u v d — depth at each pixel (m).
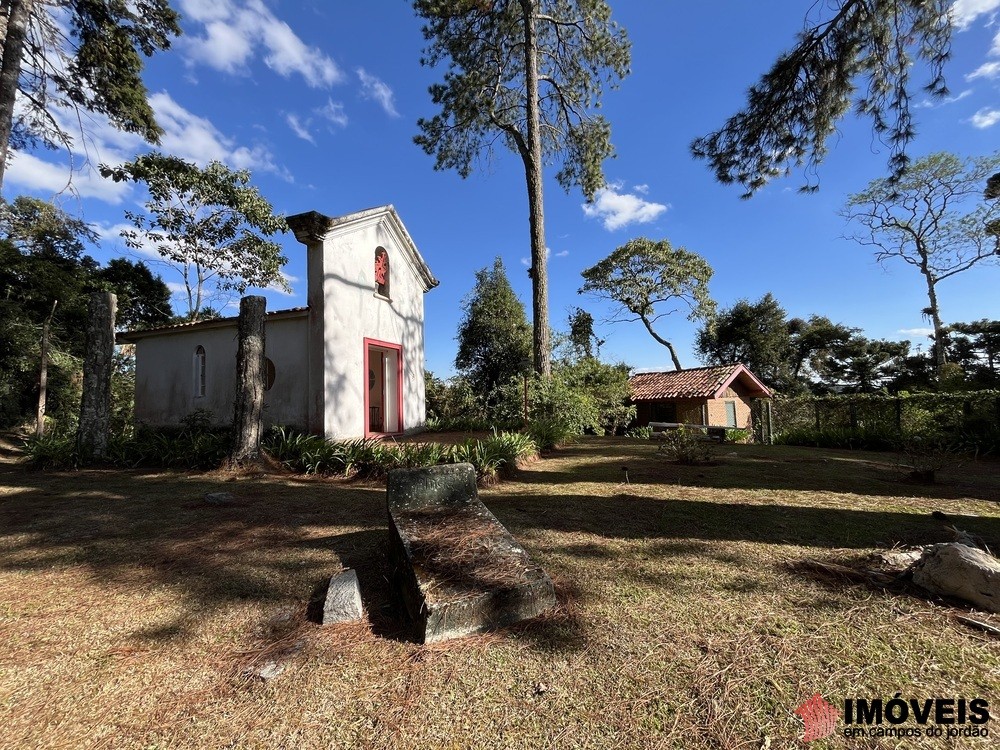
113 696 1.86
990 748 1.43
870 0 5.07
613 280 22.69
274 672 1.96
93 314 7.87
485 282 18.00
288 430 8.56
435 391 16.47
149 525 4.18
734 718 1.60
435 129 13.88
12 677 2.00
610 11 12.43
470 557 2.60
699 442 8.17
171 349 10.72
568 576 2.84
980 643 1.98
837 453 8.73
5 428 13.25
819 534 3.49
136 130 11.55
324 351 8.45
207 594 2.76
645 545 3.36
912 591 2.46
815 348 31.66
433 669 1.96
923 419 9.99
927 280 22.91
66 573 3.11
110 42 10.16
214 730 1.64
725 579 2.73
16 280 12.80
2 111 8.77
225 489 5.67
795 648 1.99
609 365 15.03
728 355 28.84
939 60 5.19
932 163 20.55
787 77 5.76
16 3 8.93
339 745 1.55
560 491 5.22
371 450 6.65
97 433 7.68
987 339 27.53
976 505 4.27
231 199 18.38
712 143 6.51
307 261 8.75
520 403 10.80
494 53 13.21
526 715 1.66
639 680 1.83
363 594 2.71
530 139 12.02
